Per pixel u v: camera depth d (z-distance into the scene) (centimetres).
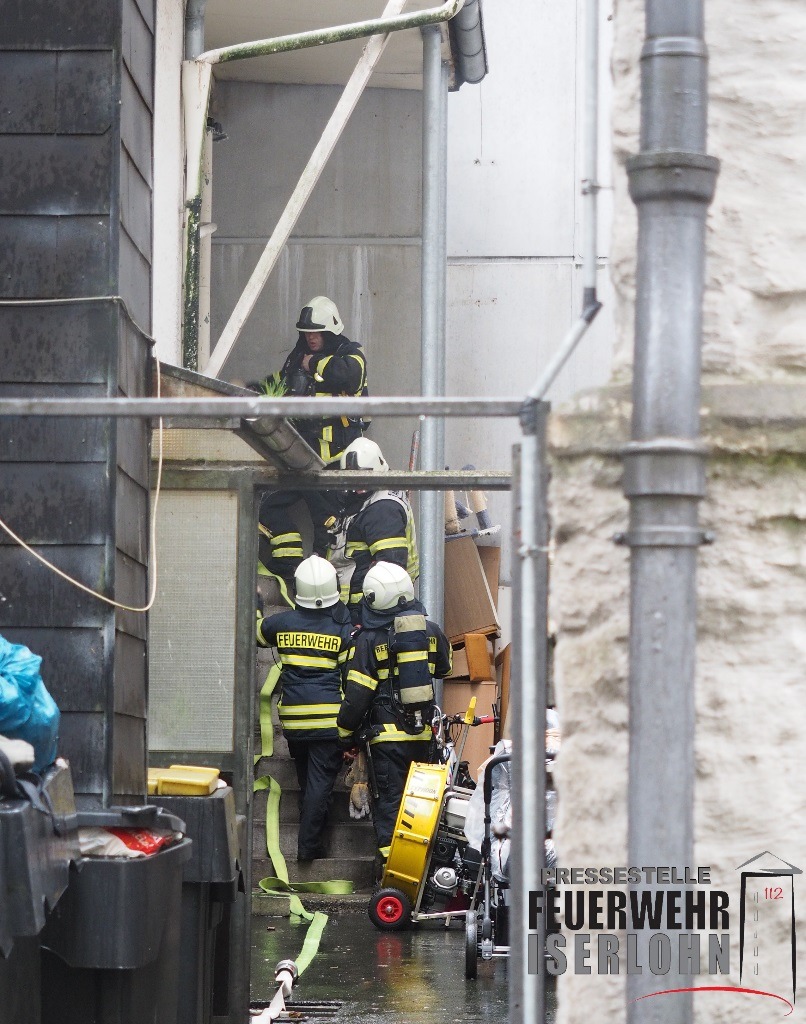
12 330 1772
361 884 3850
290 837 3903
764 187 891
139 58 1923
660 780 807
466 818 3128
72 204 1781
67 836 1395
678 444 812
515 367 5034
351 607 4203
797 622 851
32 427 1756
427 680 3631
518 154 5084
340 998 2583
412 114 5025
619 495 871
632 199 838
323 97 5022
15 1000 1290
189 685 2369
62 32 1797
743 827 848
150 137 1998
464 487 2422
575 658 885
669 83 839
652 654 812
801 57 893
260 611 4059
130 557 1858
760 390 852
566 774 884
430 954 3048
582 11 5091
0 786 1254
